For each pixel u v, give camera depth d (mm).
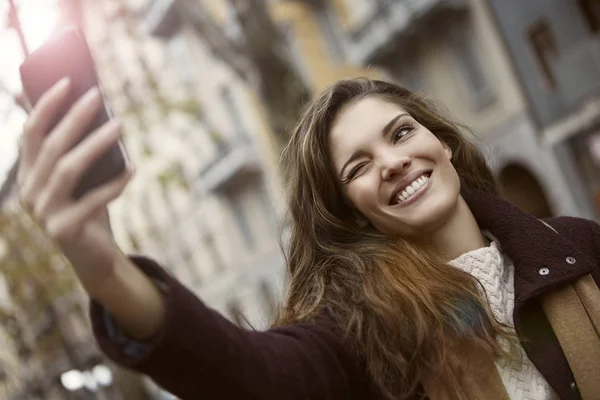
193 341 1338
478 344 2043
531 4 18094
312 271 2242
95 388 16438
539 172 18766
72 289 15609
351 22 21672
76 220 1237
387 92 2445
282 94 10867
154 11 26328
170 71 27297
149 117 14414
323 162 2291
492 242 2264
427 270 2088
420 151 2211
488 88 19484
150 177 30844
